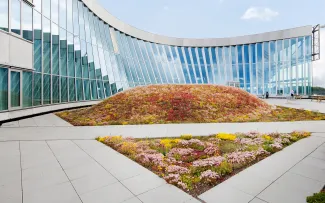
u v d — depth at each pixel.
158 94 17.91
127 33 31.06
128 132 9.69
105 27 26.23
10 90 11.27
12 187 4.16
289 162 5.75
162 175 4.83
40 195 3.89
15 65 11.22
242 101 17.70
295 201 3.79
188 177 4.75
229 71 38.31
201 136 9.10
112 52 26.53
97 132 9.50
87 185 4.33
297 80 33.06
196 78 38.81
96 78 22.16
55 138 8.20
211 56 39.66
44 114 14.58
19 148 6.76
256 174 4.99
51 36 15.58
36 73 13.72
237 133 9.39
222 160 5.83
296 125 11.47
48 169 5.11
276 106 19.47
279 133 9.32
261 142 7.74
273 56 35.25
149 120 12.59
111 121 12.38
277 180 4.66
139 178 4.72
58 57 16.52
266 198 3.91
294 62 33.41
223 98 17.75
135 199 3.83
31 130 9.61
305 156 6.24
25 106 12.64
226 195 4.02
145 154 6.24
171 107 15.02
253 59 36.97
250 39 36.94
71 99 18.22
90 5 22.11
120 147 6.94
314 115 14.84
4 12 10.60
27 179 4.53
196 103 15.98
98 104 16.80
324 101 26.08
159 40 37.47
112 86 24.55
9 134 8.70
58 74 16.45
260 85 35.97
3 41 10.40
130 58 30.58
